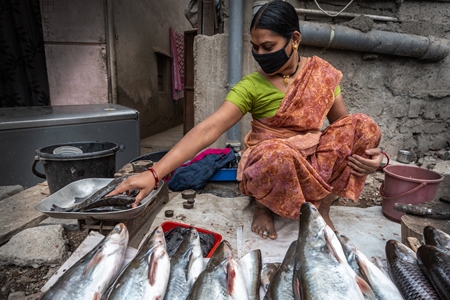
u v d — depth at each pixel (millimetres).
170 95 9633
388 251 1434
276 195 1767
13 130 2891
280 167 1646
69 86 5449
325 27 3293
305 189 1768
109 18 5359
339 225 2078
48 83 5316
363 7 3594
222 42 3555
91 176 2441
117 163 3686
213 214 2268
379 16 3504
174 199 2600
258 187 1767
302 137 1786
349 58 3641
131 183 1442
